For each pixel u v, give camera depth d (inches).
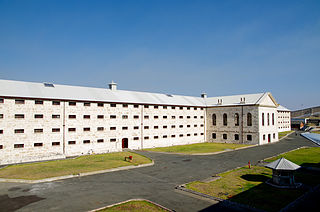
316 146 1929.1
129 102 1857.8
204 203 676.7
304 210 608.7
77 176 981.8
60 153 1498.5
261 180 906.7
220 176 976.9
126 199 711.7
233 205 652.7
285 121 3946.9
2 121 1305.4
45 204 668.7
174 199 711.7
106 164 1219.9
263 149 1809.8
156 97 2253.9
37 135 1418.6
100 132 1692.9
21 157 1354.6
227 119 2361.0
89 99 1651.1
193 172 1059.9
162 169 1124.5
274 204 651.5
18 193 764.0
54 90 1612.9
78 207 646.5
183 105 2278.5
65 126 1530.5
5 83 1464.1
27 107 1392.7
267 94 2279.8
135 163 1252.5
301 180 890.7
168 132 2156.7
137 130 1921.8
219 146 2059.5
